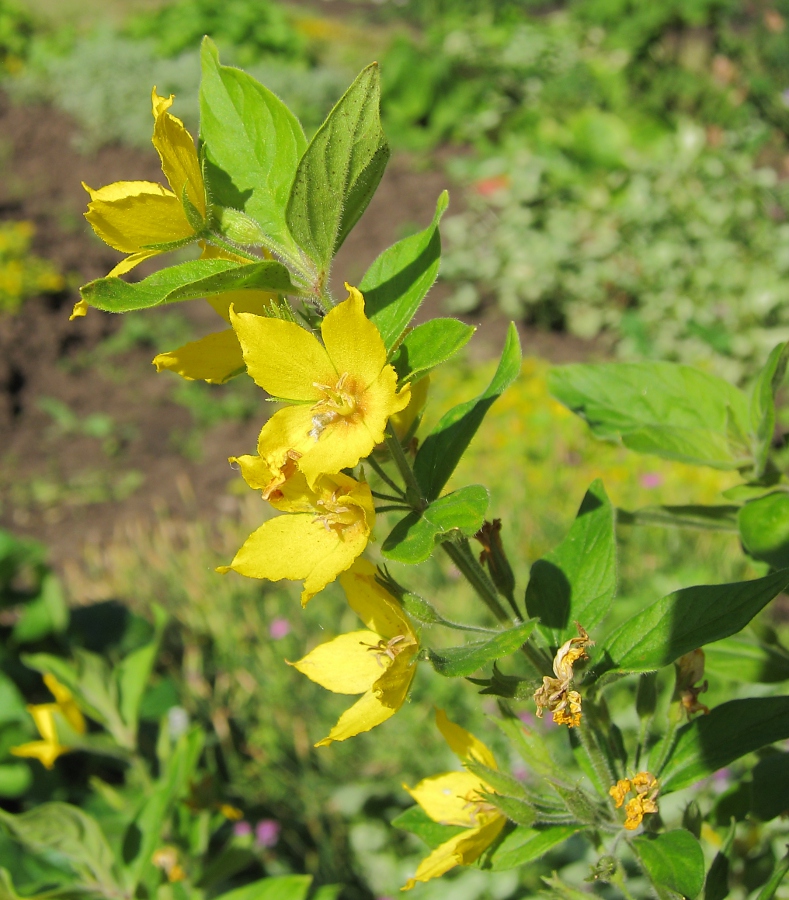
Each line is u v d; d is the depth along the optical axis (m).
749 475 0.21
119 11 1.82
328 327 0.14
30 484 0.83
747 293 0.90
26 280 0.99
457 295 1.00
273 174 0.16
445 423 0.16
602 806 0.18
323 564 0.15
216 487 0.81
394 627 0.16
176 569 0.63
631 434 0.21
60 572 0.72
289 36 1.56
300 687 0.51
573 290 0.95
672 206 0.97
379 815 0.47
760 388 0.21
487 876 0.42
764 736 0.17
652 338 0.91
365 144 0.14
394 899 0.43
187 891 0.29
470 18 1.67
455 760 0.47
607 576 0.17
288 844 0.47
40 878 0.31
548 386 0.23
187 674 0.53
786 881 0.23
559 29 1.55
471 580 0.17
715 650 0.21
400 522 0.15
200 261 0.15
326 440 0.14
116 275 0.15
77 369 0.96
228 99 0.16
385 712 0.16
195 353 0.17
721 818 0.22
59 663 0.31
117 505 0.80
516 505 0.64
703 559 0.57
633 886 0.30
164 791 0.26
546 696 0.15
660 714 0.43
